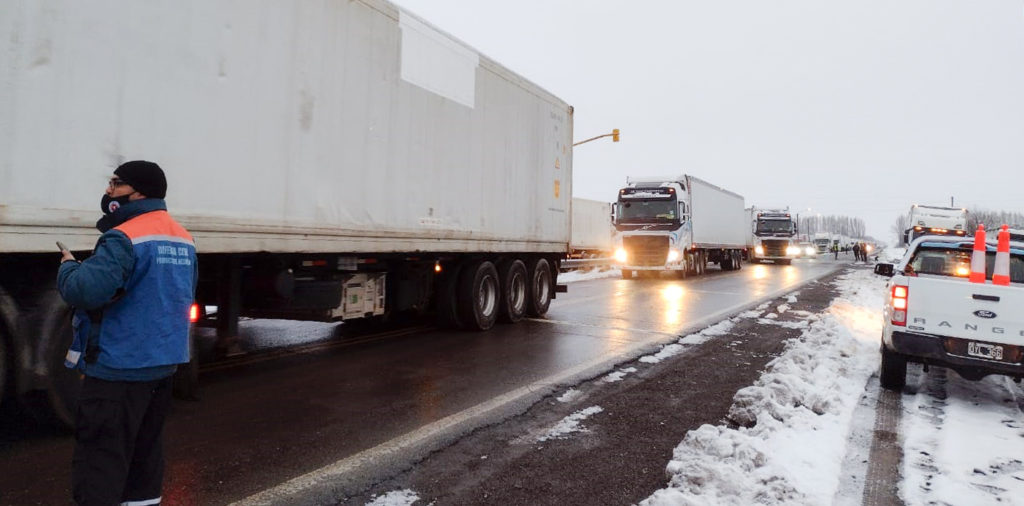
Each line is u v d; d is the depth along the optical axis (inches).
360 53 261.0
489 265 383.2
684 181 956.6
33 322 152.7
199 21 190.2
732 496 133.9
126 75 169.0
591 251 1298.0
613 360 292.4
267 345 314.8
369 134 267.3
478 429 187.2
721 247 1194.6
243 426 182.7
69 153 155.6
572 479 150.6
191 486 139.6
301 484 142.9
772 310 511.5
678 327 407.5
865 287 768.9
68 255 105.3
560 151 471.2
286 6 222.8
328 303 277.4
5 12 142.6
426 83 305.9
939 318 227.1
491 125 368.8
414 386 235.8
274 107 218.8
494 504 135.6
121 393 104.1
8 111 143.3
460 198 338.3
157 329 106.2
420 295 355.9
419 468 155.3
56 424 160.7
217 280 234.2
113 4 165.5
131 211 109.1
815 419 193.2
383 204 277.3
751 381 254.5
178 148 184.5
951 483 150.5
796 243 1889.8
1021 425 200.5
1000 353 218.4
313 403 209.0
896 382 245.6
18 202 145.3
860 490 145.5
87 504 102.3
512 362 283.6
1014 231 589.3
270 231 218.8
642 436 183.5
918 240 261.0
